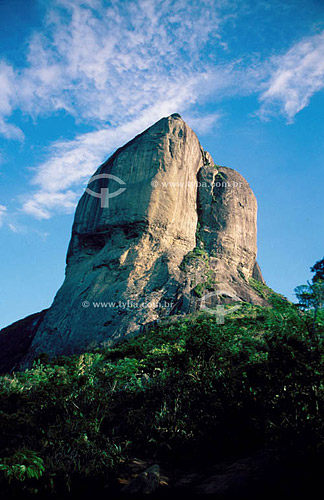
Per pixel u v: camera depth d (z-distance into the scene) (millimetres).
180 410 8008
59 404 8266
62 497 5578
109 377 11625
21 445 6926
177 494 5344
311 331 7449
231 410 6738
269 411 6285
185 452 6863
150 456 7094
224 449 6582
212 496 5078
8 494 5316
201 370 9148
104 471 6277
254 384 6723
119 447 6957
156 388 9398
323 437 5250
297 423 5625
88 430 7391
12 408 8219
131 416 8383
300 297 8617
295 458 5246
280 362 6496
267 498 4797
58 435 7094
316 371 6141
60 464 6191
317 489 4723
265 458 5547
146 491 5359
